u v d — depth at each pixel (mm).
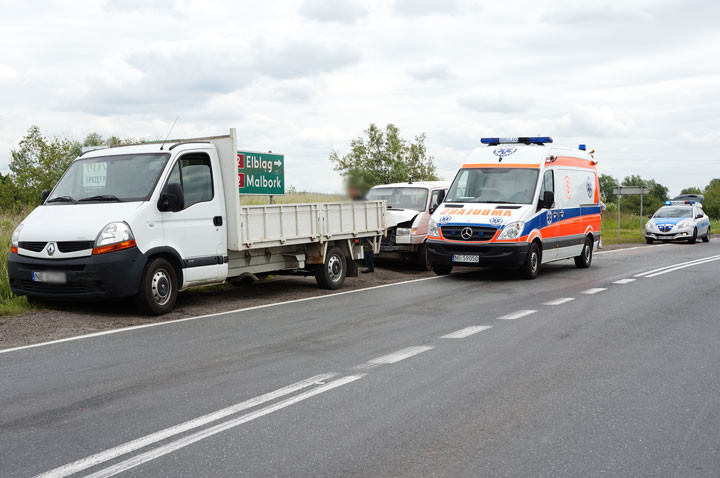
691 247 27984
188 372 6625
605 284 14234
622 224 45031
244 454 4465
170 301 10148
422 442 4719
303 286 13883
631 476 4148
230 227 11078
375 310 10633
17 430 4922
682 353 7605
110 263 9344
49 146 28812
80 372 6625
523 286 13922
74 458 4379
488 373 6652
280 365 6918
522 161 15977
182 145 10562
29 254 9719
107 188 10250
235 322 9484
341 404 5594
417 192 17656
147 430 4922
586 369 6852
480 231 14883
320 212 12938
